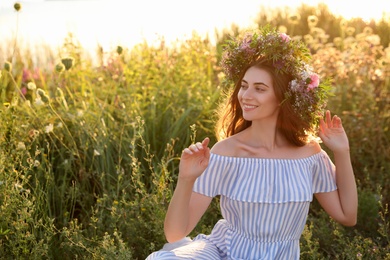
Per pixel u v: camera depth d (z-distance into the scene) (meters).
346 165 3.18
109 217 4.32
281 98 3.04
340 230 4.37
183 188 2.90
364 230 4.57
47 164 4.61
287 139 3.15
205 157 2.89
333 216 3.25
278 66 3.00
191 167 2.88
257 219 3.07
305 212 3.15
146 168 5.04
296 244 3.21
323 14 9.70
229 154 3.13
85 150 4.80
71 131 5.22
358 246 3.93
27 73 6.59
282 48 3.00
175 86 5.71
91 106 5.41
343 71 6.11
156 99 5.59
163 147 5.19
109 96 5.81
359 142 5.55
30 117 5.07
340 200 3.23
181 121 5.24
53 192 4.54
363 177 5.35
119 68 6.05
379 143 5.57
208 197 3.12
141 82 5.92
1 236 4.02
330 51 6.36
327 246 4.28
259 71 3.02
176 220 2.94
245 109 3.05
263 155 3.11
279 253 3.12
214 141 5.37
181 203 2.92
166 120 5.38
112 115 5.47
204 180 3.10
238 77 3.20
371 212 4.56
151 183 4.62
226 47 3.22
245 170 3.09
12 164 4.24
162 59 6.08
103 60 6.12
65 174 4.60
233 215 3.14
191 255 2.99
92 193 4.82
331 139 3.17
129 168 4.88
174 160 5.13
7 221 3.97
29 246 3.99
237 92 3.18
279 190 3.06
